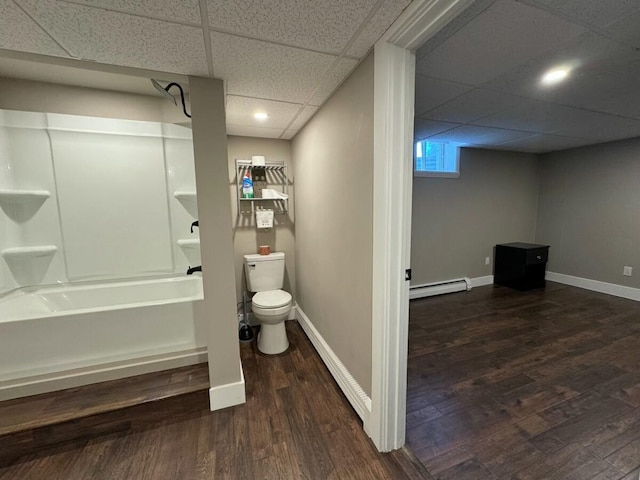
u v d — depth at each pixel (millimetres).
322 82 1660
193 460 1407
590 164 3932
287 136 2840
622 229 3674
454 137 3359
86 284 2393
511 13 1172
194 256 2660
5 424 1575
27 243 2211
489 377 2045
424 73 1729
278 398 1850
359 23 1130
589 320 3008
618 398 1801
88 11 1021
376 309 1392
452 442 1493
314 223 2352
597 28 1282
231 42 1244
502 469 1338
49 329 1849
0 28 1111
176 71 1504
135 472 1348
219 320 1726
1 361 1770
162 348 2096
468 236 4137
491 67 1654
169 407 1757
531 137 3377
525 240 4598
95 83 2178
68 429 1591
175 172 2541
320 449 1459
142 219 2498
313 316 2551
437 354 2365
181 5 1002
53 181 2248
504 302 3588
